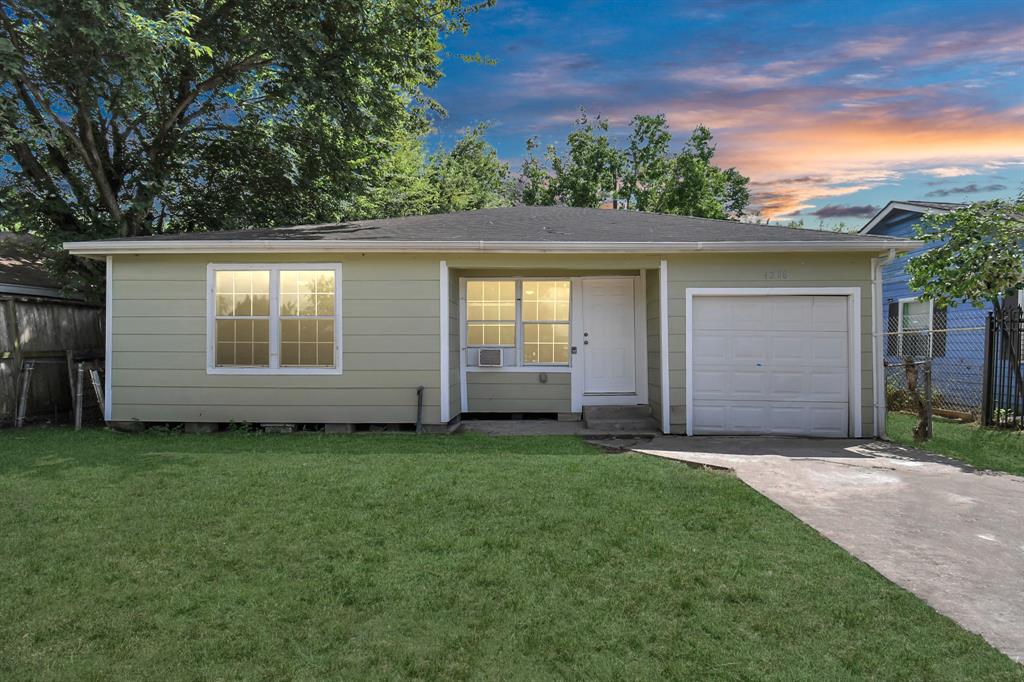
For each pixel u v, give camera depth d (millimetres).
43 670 2654
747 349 9172
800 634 3010
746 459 7066
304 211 16234
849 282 9023
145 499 5168
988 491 5680
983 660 2777
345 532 4410
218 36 12711
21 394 10047
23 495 5262
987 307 12594
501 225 10602
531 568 3789
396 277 9188
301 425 9328
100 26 9406
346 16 12617
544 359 10711
